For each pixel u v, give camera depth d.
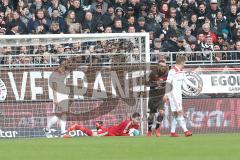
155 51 54.47
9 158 27.59
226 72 51.50
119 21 56.81
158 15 59.41
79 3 57.66
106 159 26.86
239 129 51.56
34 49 50.59
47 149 32.09
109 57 50.59
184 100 50.72
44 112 49.00
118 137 43.59
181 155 28.27
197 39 56.56
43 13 56.19
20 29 55.56
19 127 48.84
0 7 57.66
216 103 51.28
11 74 48.91
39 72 49.12
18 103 48.88
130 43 51.28
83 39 50.38
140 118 49.41
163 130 49.53
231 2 61.75
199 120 50.94
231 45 56.78
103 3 59.03
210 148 31.70
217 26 60.00
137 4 59.53
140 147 32.66
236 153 28.94
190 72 50.94
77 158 27.33
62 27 56.62
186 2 60.53
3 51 50.00
